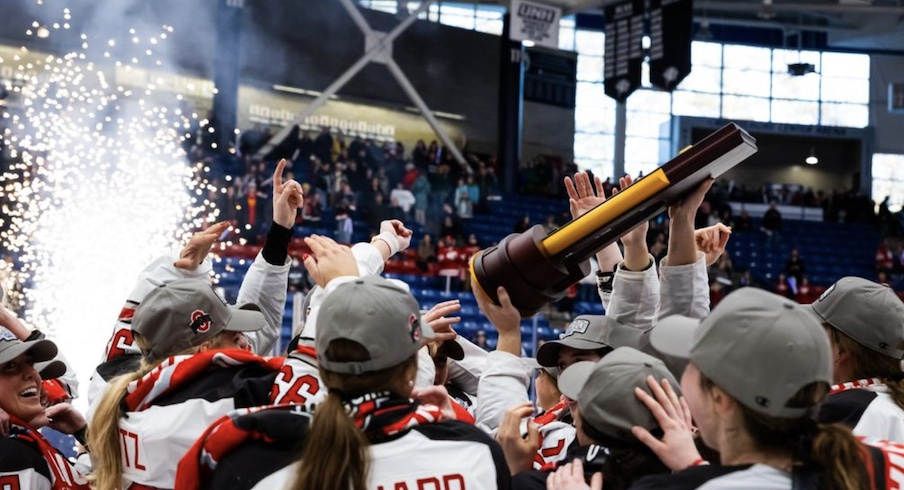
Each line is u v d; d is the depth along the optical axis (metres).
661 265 2.78
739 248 23.92
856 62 29.20
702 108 28.59
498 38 24.47
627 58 18.67
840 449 1.81
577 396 2.34
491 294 2.48
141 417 2.40
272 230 3.12
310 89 22.27
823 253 24.84
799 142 29.44
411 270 18.48
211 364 2.45
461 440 2.06
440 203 21.27
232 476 2.03
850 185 29.41
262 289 3.10
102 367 2.96
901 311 2.78
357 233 19.69
